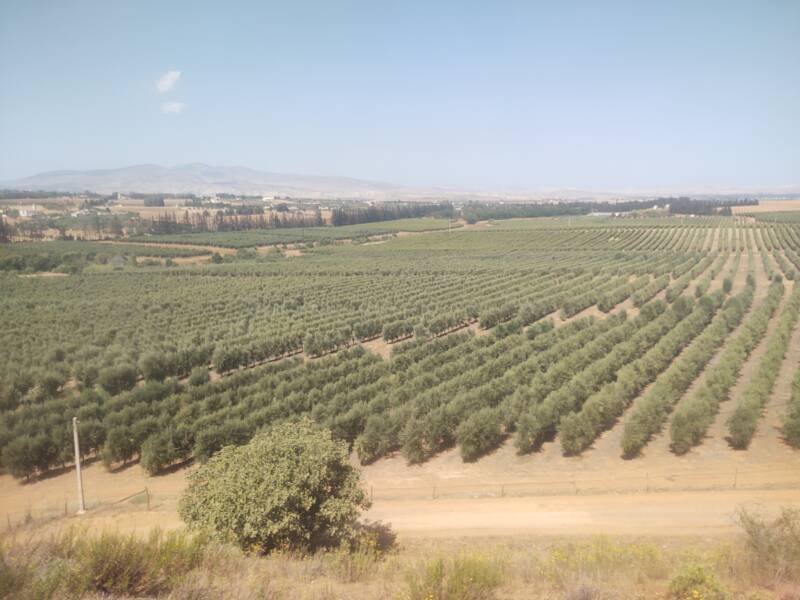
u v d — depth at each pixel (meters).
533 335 61.62
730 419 33.88
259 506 15.80
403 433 33.69
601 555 15.53
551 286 97.25
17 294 95.50
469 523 23.28
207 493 16.42
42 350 57.91
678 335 54.03
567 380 42.88
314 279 111.44
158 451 32.56
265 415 36.69
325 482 17.08
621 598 12.02
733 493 26.23
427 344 56.03
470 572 12.38
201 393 43.72
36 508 27.70
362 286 101.56
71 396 44.31
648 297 84.31
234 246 175.25
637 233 184.00
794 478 28.58
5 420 37.09
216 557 13.55
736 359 46.19
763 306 67.12
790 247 138.12
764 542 13.70
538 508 25.02
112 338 63.97
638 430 32.66
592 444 34.84
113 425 36.22
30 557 11.38
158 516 23.78
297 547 16.39
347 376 45.59
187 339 62.19
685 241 163.25
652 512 24.00
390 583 13.46
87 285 105.12
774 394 41.34
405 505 25.91
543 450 34.50
